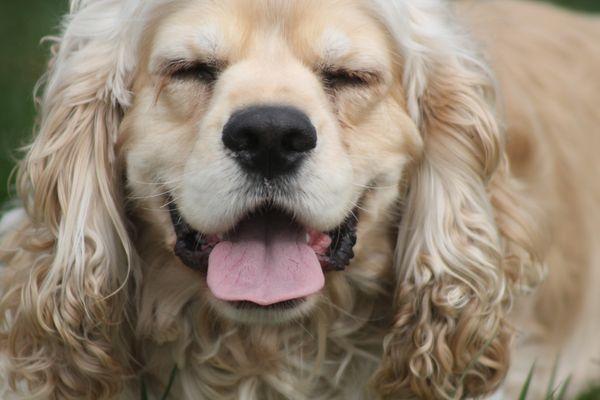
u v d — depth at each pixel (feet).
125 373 17.58
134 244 17.43
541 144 23.44
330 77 16.35
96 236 16.88
